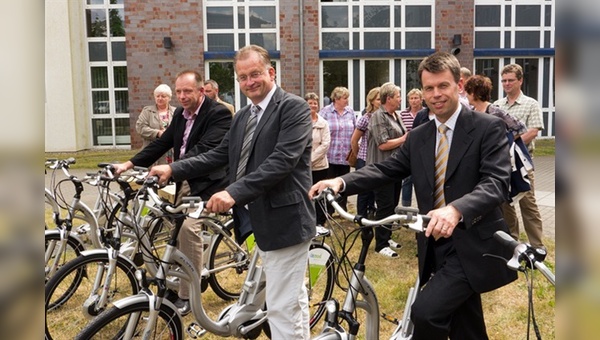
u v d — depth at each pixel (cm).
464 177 246
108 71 1517
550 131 1558
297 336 285
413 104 638
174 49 1439
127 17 1427
